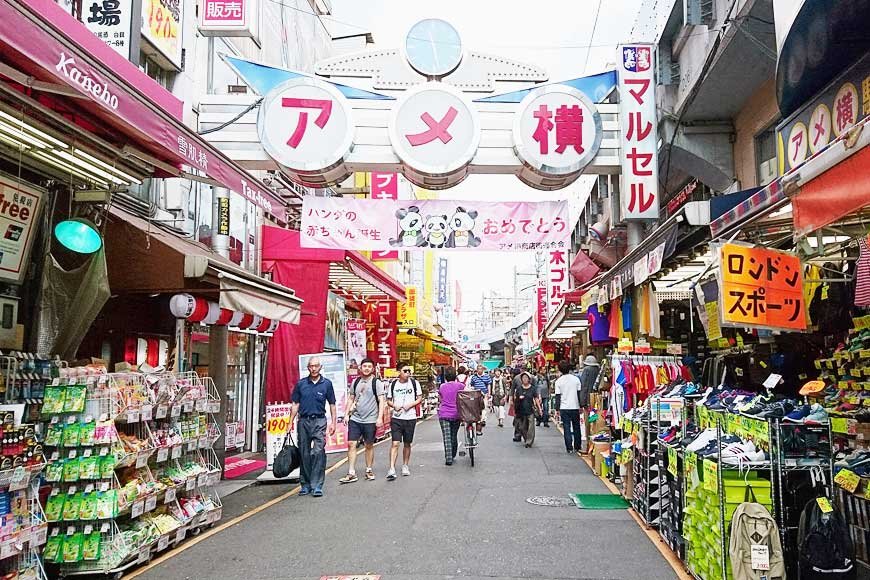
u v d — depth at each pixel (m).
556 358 30.31
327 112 11.38
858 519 5.17
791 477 5.06
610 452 10.71
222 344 12.75
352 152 11.41
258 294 8.80
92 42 6.42
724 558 4.84
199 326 13.20
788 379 7.66
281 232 14.76
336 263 15.29
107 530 5.98
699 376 10.05
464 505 8.88
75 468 6.01
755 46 9.56
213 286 8.34
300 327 14.34
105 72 5.15
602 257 21.53
